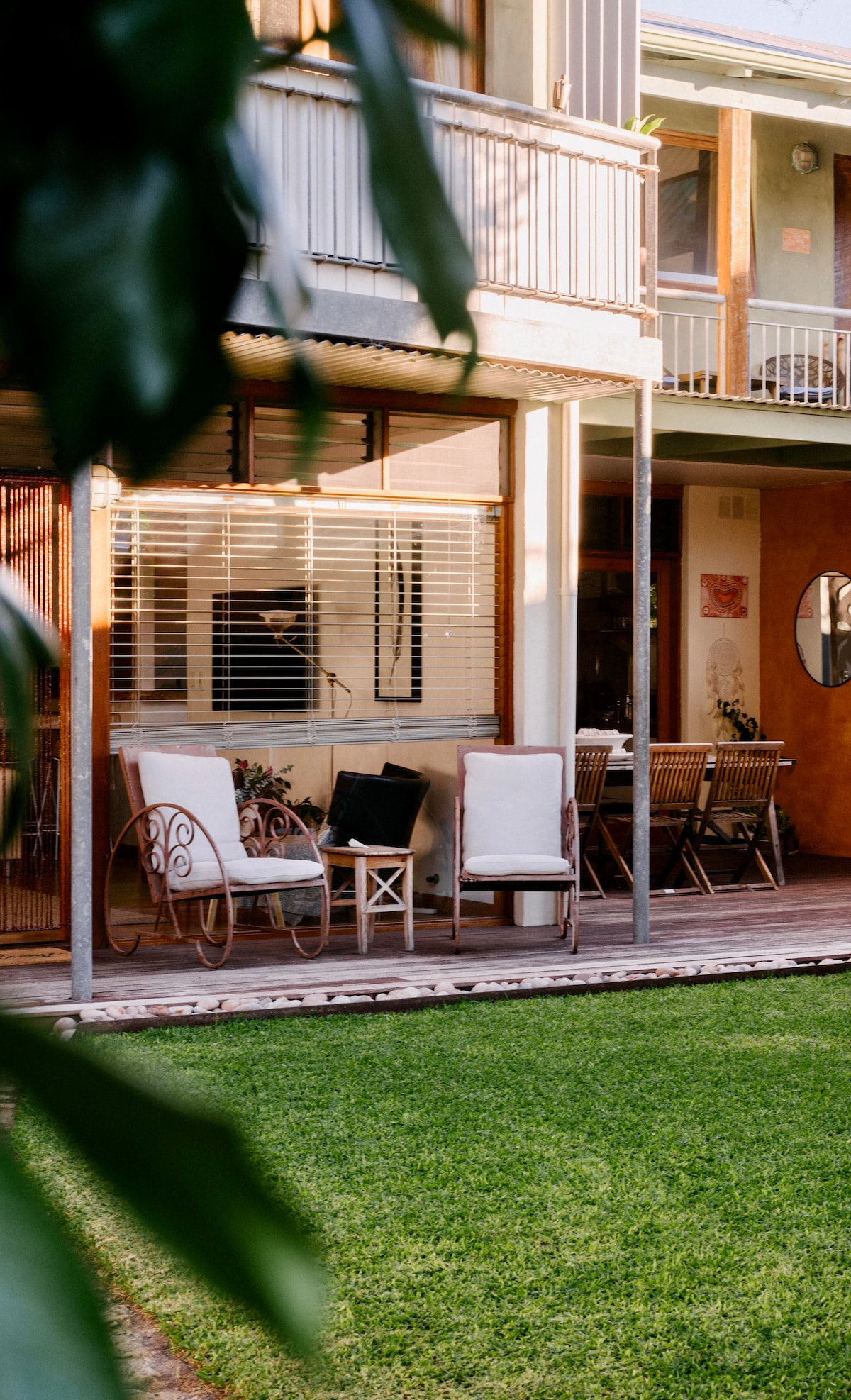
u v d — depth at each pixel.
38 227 0.24
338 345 6.07
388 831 8.43
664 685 12.83
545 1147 4.41
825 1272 3.46
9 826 0.27
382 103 0.26
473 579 8.63
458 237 0.27
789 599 12.97
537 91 8.16
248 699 8.09
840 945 7.91
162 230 0.24
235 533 7.83
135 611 7.58
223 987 6.55
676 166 12.66
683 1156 4.34
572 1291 3.31
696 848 10.34
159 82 0.24
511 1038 5.88
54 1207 0.21
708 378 11.20
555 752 8.34
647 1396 2.79
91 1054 0.22
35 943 7.43
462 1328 3.09
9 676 0.27
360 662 8.45
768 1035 5.96
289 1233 0.22
